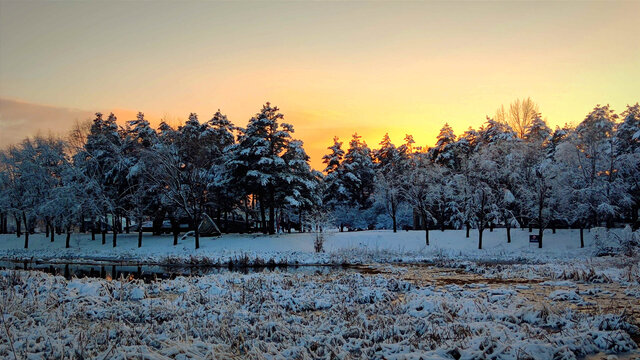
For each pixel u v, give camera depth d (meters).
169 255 34.94
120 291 13.64
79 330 8.63
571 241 37.78
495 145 42.53
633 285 15.73
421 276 21.83
